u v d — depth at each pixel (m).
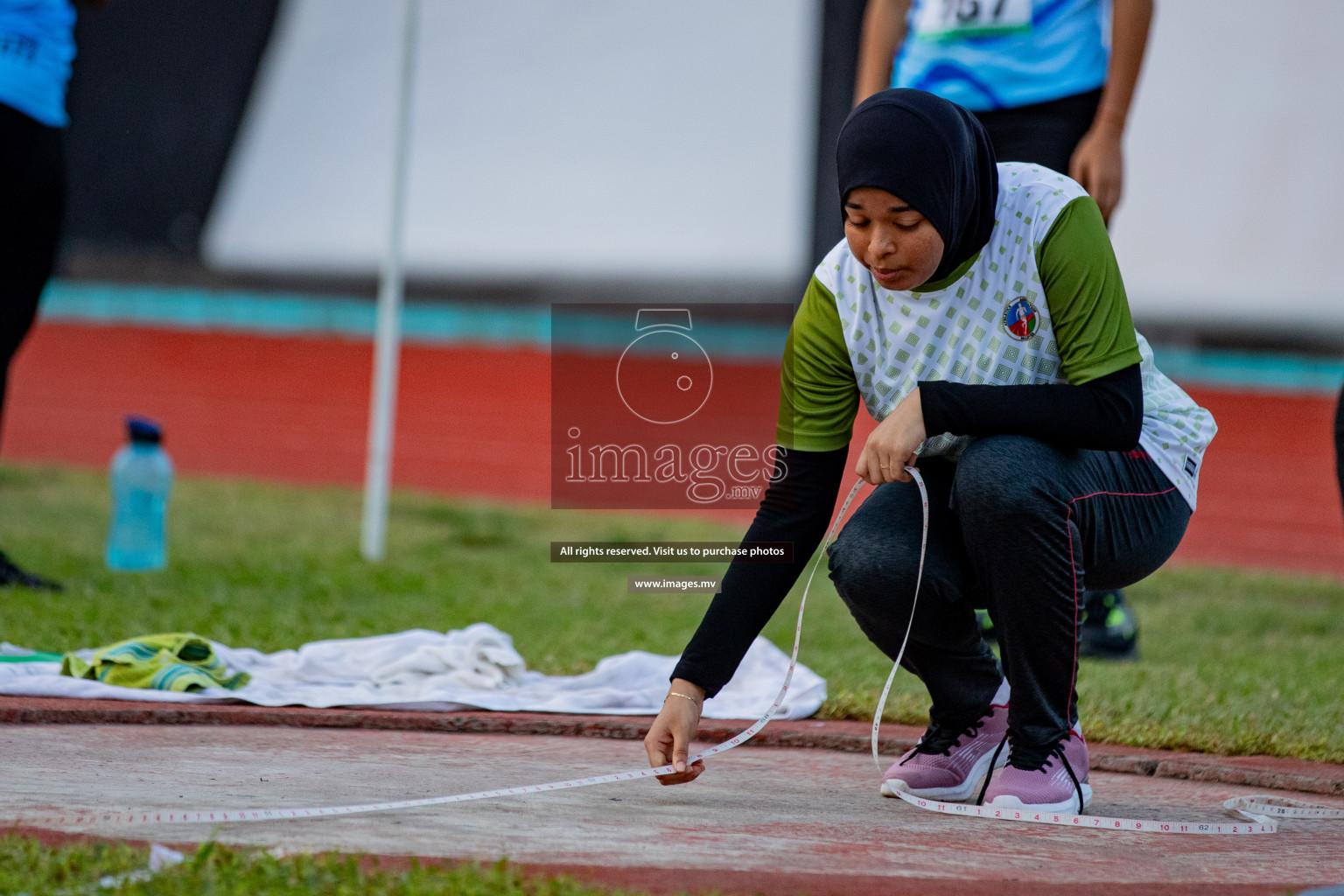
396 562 20.75
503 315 62.38
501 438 41.47
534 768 9.53
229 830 7.25
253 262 70.25
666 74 70.50
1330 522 33.19
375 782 8.77
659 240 67.44
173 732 10.20
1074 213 8.34
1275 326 59.50
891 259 7.89
